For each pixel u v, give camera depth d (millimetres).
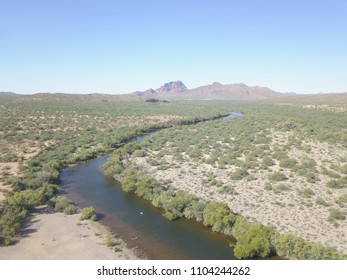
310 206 41562
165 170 58938
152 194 46562
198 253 32125
